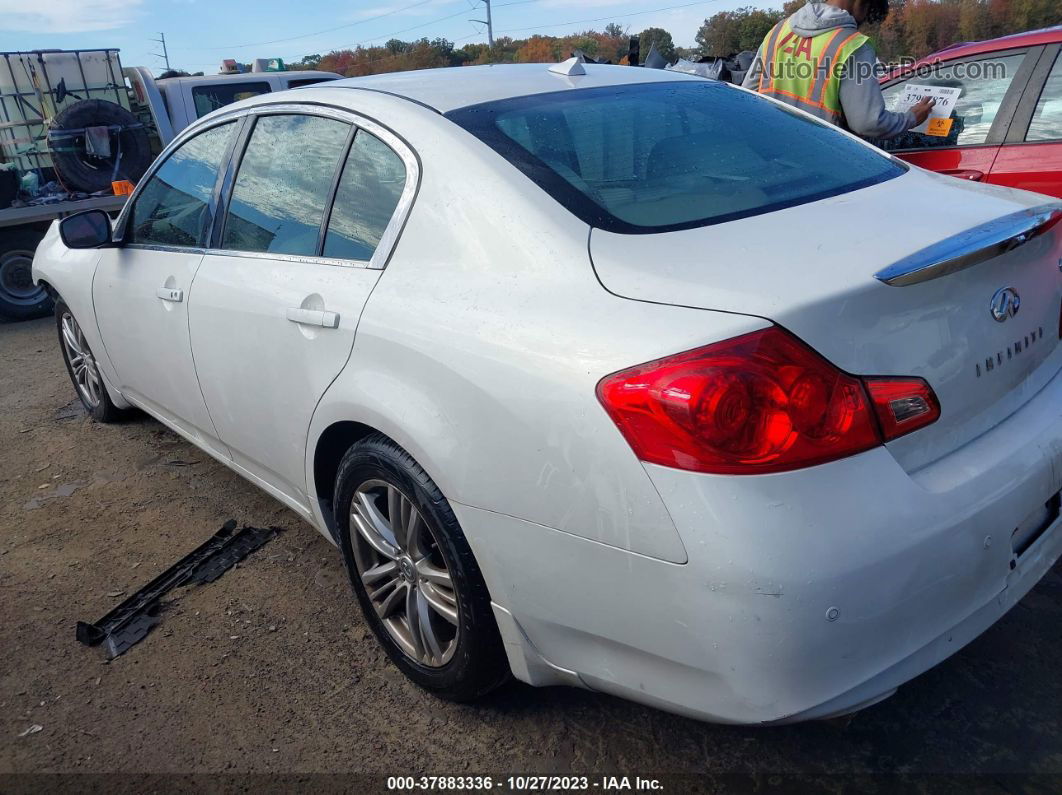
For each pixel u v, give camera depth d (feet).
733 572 5.03
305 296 8.05
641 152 7.52
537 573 6.07
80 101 25.58
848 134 9.16
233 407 9.53
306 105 9.00
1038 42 13.88
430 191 7.22
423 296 6.88
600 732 7.39
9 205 24.57
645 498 5.28
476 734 7.46
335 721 7.72
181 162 10.96
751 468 5.08
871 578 5.15
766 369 5.10
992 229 6.12
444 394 6.47
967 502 5.64
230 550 10.62
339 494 8.07
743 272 5.66
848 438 5.25
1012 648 7.97
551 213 6.54
